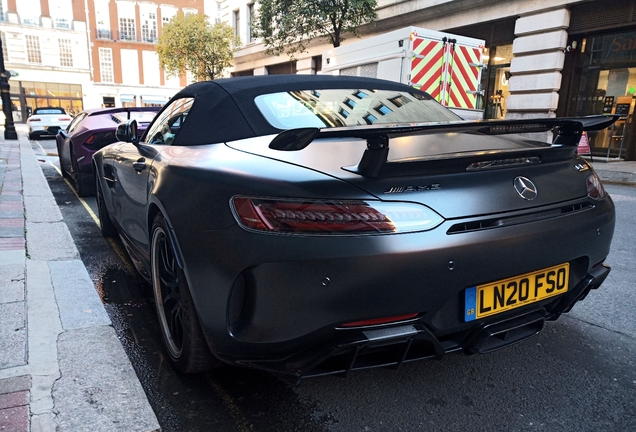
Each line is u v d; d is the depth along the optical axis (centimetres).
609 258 394
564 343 249
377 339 158
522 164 186
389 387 210
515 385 210
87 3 4006
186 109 262
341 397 202
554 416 188
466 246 163
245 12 2305
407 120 248
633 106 1102
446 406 195
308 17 1202
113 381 202
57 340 234
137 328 267
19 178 741
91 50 4088
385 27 1532
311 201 156
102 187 406
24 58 3869
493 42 1266
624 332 261
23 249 373
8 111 1736
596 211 201
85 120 661
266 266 157
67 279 316
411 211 159
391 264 155
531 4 1131
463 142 207
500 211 171
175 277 212
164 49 2289
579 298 207
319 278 154
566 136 208
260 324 161
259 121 225
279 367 167
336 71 940
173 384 210
